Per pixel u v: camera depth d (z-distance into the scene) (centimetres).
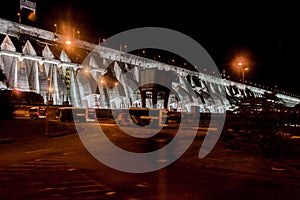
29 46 11812
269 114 1584
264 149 1520
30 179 895
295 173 1062
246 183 912
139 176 982
